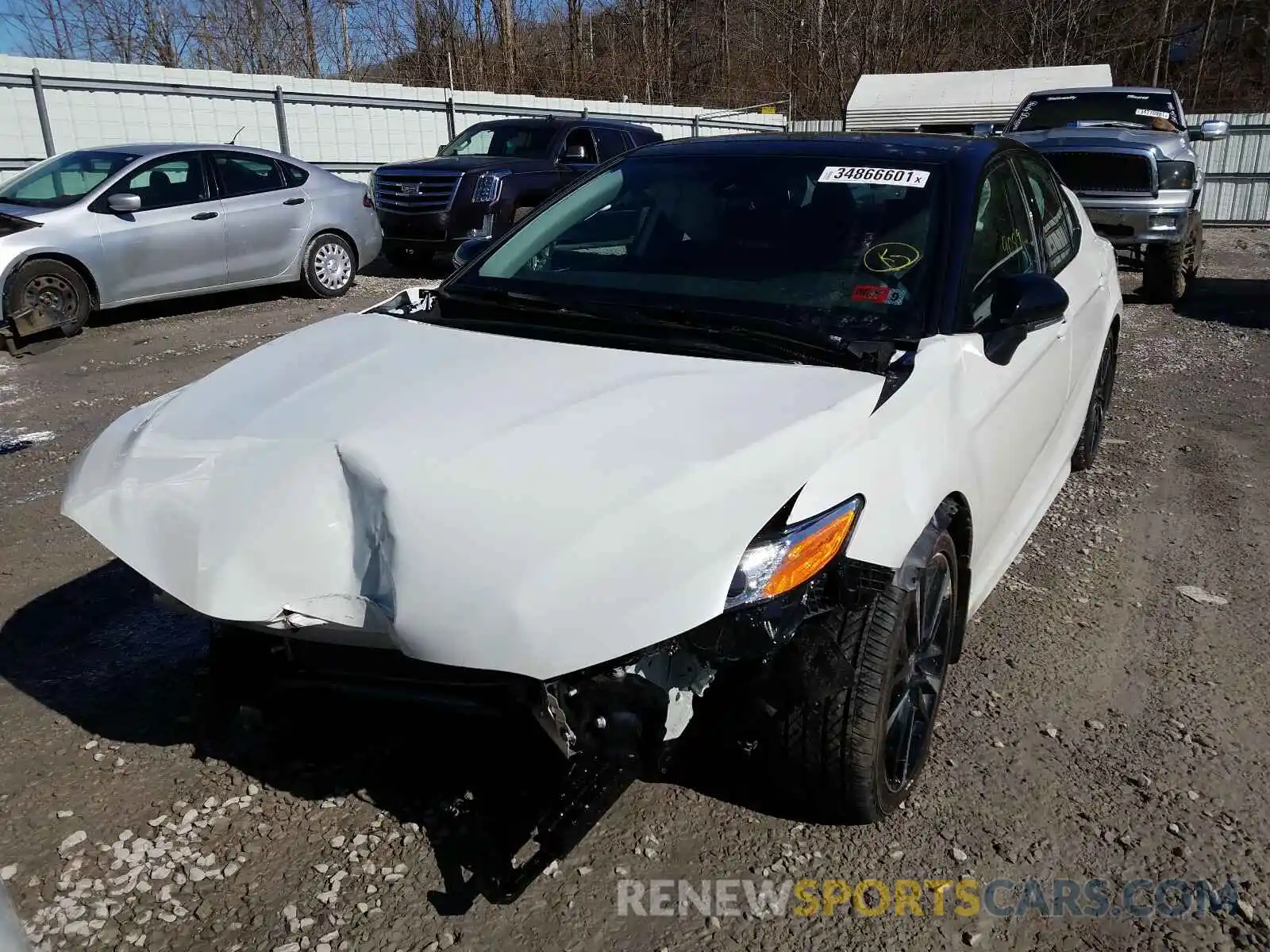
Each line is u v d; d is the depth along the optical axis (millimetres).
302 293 11617
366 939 2469
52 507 5164
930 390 2938
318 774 3043
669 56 29172
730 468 2447
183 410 2957
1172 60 32219
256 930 2488
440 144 17906
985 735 3322
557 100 19469
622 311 3354
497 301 3533
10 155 13070
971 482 3104
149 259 9695
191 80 14633
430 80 25875
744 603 2330
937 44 29281
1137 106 12250
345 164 16609
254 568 2514
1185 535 5020
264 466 2627
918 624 2820
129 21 23156
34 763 3086
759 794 2969
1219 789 3082
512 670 2275
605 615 2264
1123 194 10594
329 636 2488
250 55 24844
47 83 13164
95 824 2830
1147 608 4246
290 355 3248
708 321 3248
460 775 3035
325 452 2619
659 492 2371
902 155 3779
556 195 4137
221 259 10352
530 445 2529
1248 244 17609
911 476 2725
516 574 2283
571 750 2395
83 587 4281
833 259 3428
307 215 11117
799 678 2516
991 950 2492
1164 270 10953
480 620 2281
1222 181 20812
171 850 2736
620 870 2699
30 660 3693
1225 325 10203
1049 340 4043
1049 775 3123
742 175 3805
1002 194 3959
